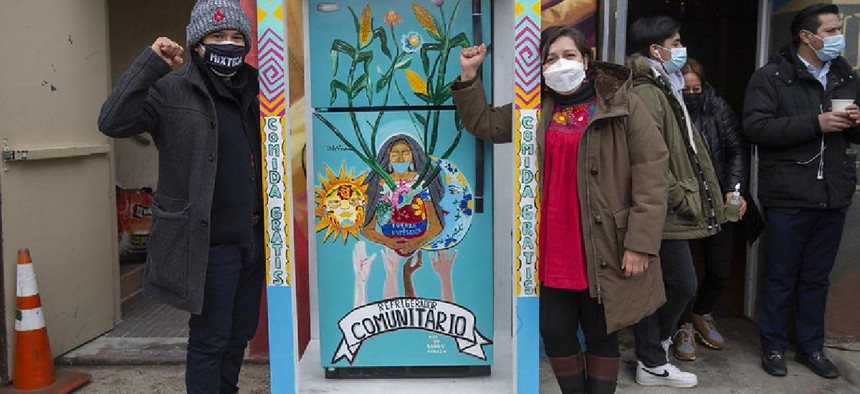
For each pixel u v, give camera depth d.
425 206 2.99
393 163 2.98
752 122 3.42
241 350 2.88
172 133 2.43
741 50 5.92
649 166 2.47
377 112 2.95
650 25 3.26
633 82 3.15
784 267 3.51
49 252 3.62
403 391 3.02
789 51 3.41
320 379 3.14
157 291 2.50
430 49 2.91
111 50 5.25
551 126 2.63
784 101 3.38
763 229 4.02
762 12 4.12
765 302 3.60
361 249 3.03
